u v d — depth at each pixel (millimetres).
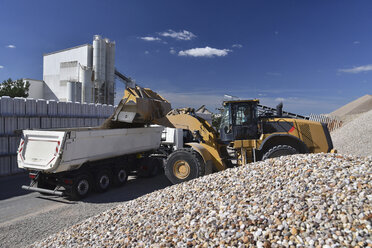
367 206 2926
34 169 6762
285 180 4031
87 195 7254
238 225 3223
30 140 6883
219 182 4699
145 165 9336
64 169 6703
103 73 36469
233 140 7898
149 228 3873
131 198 7066
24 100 10484
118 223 4352
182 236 3381
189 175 7527
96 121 13617
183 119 8586
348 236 2627
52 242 4234
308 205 3209
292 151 7227
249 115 7871
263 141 7461
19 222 5414
